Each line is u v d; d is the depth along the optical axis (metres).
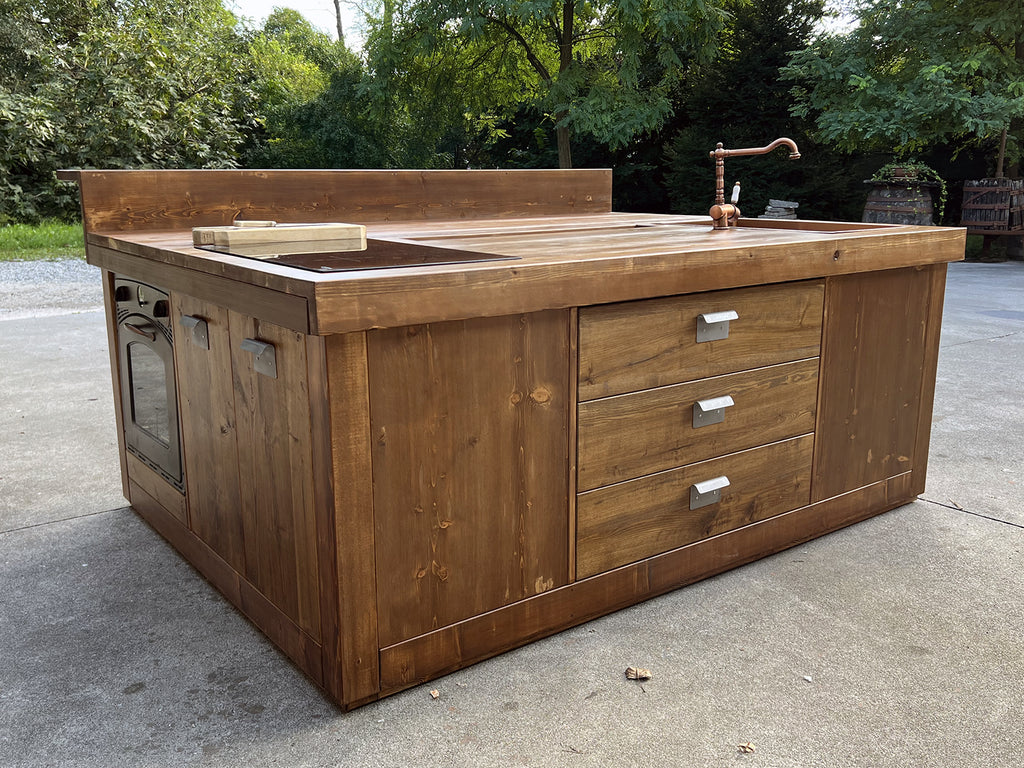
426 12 14.45
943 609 2.16
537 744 1.63
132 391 2.69
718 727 1.67
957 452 3.43
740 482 2.36
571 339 1.91
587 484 2.03
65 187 15.30
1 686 1.83
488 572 1.90
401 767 1.56
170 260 2.06
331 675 1.75
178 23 18.58
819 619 2.12
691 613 2.16
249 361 1.87
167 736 1.66
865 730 1.66
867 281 2.54
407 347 1.66
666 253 2.00
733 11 15.51
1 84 15.52
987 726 1.67
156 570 2.42
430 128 18.16
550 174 3.61
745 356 2.27
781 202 12.26
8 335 6.01
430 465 1.75
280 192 2.92
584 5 15.26
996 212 11.37
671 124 17.00
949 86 11.21
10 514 2.84
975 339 5.80
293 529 1.81
